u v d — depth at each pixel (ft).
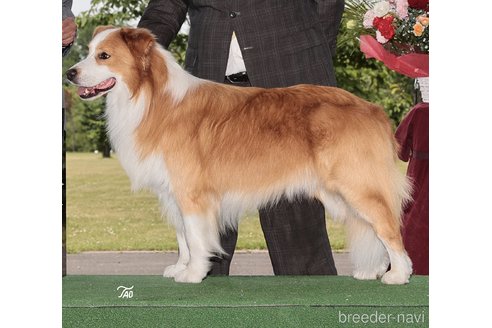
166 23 18.80
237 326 14.33
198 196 16.69
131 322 14.40
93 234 40.68
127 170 17.28
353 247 17.43
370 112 16.71
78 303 14.49
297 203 19.12
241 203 17.12
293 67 18.38
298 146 16.65
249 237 39.65
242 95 17.19
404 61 20.11
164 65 16.99
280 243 19.47
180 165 16.58
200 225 16.67
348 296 15.06
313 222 19.31
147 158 16.83
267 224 19.45
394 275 16.38
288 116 16.78
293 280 16.96
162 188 17.13
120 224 43.60
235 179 16.84
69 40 18.45
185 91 16.93
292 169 16.72
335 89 17.13
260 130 16.80
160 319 14.38
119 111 16.99
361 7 23.12
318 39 18.74
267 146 16.75
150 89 16.81
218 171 16.79
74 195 55.11
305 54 18.49
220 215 17.33
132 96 16.80
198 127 16.79
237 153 16.78
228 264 19.48
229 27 18.21
